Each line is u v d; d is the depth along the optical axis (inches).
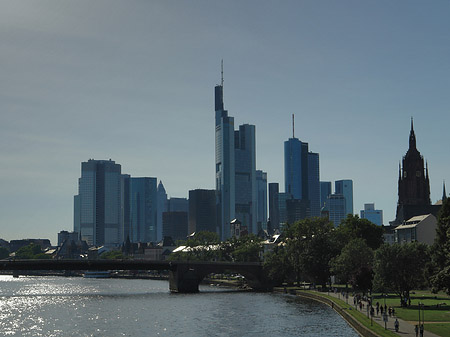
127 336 5703.7
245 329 5925.2
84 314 7450.8
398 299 7460.6
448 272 5088.6
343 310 6481.3
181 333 5787.4
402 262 6510.8
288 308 7593.5
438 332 4562.0
